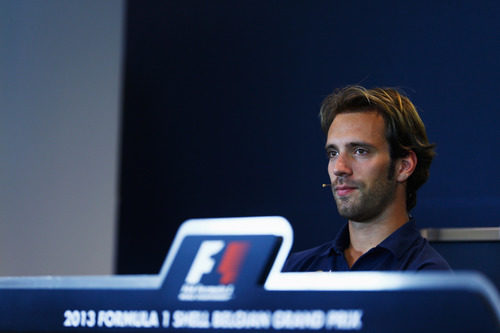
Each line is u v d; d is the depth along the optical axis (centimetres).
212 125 543
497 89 442
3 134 579
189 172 547
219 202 534
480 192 441
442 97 459
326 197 491
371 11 488
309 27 511
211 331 121
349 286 114
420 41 469
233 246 124
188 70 556
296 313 116
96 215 570
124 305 127
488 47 447
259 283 120
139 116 570
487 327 105
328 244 311
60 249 571
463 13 456
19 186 576
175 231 547
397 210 289
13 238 572
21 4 589
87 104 581
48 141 580
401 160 290
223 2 548
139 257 557
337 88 495
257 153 522
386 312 111
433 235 430
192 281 124
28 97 584
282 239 122
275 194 512
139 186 564
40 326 133
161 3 571
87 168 575
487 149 442
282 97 517
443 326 108
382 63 481
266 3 530
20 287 136
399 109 292
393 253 275
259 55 529
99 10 586
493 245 413
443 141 456
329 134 288
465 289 107
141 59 574
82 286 131
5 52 584
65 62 586
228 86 539
